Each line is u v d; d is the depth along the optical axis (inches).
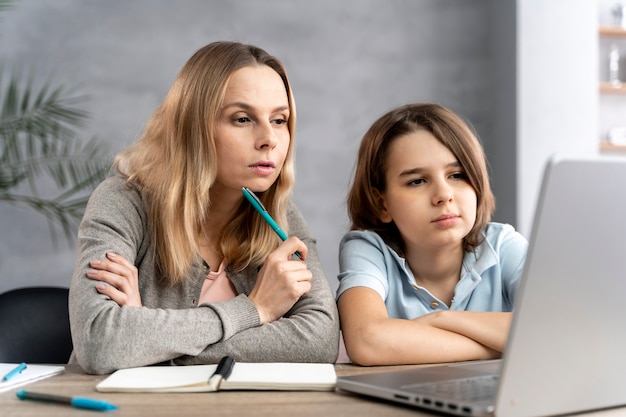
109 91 142.9
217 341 43.9
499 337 45.0
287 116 52.7
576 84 141.5
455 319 46.4
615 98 153.6
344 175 150.1
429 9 152.9
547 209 25.0
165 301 52.3
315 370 37.3
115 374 37.1
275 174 52.2
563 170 24.9
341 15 150.5
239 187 51.3
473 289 56.4
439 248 54.8
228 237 55.6
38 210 131.1
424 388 30.8
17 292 64.1
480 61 153.9
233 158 50.5
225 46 52.0
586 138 141.6
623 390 29.6
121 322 41.4
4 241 138.8
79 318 42.5
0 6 136.8
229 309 44.8
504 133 147.1
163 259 51.6
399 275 56.5
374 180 56.6
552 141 141.0
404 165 52.5
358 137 150.8
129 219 51.0
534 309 25.6
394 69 151.9
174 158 51.4
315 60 149.6
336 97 150.2
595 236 26.5
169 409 29.5
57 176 136.7
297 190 149.0
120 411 29.1
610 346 28.4
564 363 27.2
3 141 135.5
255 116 50.6
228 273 55.1
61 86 141.5
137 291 47.1
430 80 152.8
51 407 30.0
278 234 50.8
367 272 53.7
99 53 142.9
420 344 44.3
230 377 34.9
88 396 32.5
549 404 27.2
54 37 141.9
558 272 25.9
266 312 46.9
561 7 141.3
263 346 44.4
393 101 151.8
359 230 59.7
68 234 128.6
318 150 149.6
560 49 141.4
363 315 47.6
